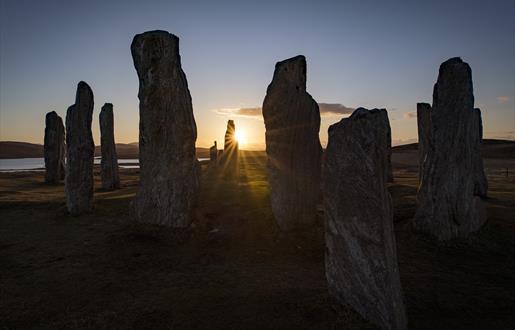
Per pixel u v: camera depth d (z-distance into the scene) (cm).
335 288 739
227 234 1292
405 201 1733
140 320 708
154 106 1348
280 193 1281
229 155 3278
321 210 1538
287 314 716
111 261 1063
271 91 1326
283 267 1011
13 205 1855
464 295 834
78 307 775
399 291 649
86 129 1678
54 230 1433
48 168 2925
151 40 1338
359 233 672
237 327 679
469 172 1267
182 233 1276
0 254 1155
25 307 778
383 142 650
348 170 690
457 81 1255
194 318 715
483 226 1325
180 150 1344
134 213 1392
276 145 1305
